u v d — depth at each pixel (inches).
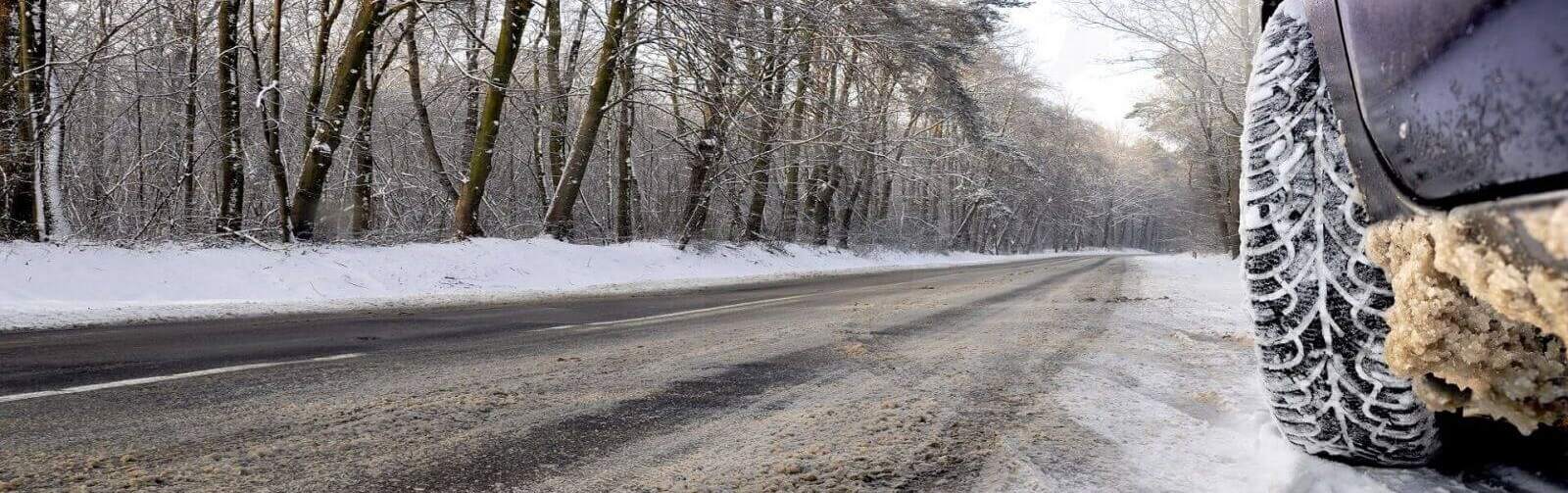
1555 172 27.2
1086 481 81.7
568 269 589.3
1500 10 30.4
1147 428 104.0
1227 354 173.3
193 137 652.7
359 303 355.3
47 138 422.9
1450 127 34.8
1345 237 64.2
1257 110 69.9
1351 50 47.3
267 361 169.9
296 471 87.3
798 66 799.1
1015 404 121.6
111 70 653.3
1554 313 27.7
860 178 1305.4
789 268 936.9
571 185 665.0
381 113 925.2
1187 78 822.5
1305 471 74.9
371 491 81.1
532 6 604.4
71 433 103.0
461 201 596.4
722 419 113.4
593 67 850.1
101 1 685.3
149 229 630.5
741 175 938.7
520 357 177.3
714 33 588.4
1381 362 64.6
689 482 84.3
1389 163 43.2
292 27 762.2
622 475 86.9
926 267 1204.5
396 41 622.2
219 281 391.2
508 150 1051.3
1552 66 27.3
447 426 108.3
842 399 127.6
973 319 274.4
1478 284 32.3
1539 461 71.2
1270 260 68.1
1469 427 70.2
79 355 178.7
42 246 365.4
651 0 570.6
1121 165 3159.5
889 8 789.2
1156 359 169.2
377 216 909.2
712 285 592.1
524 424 110.0
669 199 1240.2
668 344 201.8
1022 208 2468.0
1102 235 4082.2
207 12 664.4
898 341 205.9
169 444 97.9
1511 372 43.5
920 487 81.4
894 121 1277.1
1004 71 1566.2
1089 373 149.8
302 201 507.8
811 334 223.1
